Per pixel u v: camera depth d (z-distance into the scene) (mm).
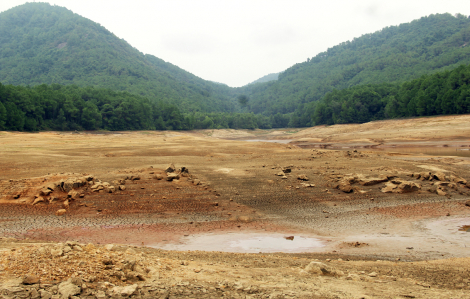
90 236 16609
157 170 28609
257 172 30125
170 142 61312
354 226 18609
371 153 48812
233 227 18500
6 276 7043
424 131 81250
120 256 8930
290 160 38031
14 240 13914
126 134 120812
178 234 17203
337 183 26688
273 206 22359
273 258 11836
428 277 9516
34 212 19844
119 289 6922
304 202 23172
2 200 21141
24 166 30406
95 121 118438
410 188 25297
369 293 7656
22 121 91062
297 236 16922
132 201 22047
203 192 24344
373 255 13531
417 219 19750
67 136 71750
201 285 7676
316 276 9047
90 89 141750
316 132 127250
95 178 25172
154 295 6930
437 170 31531
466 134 71688
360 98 145625
